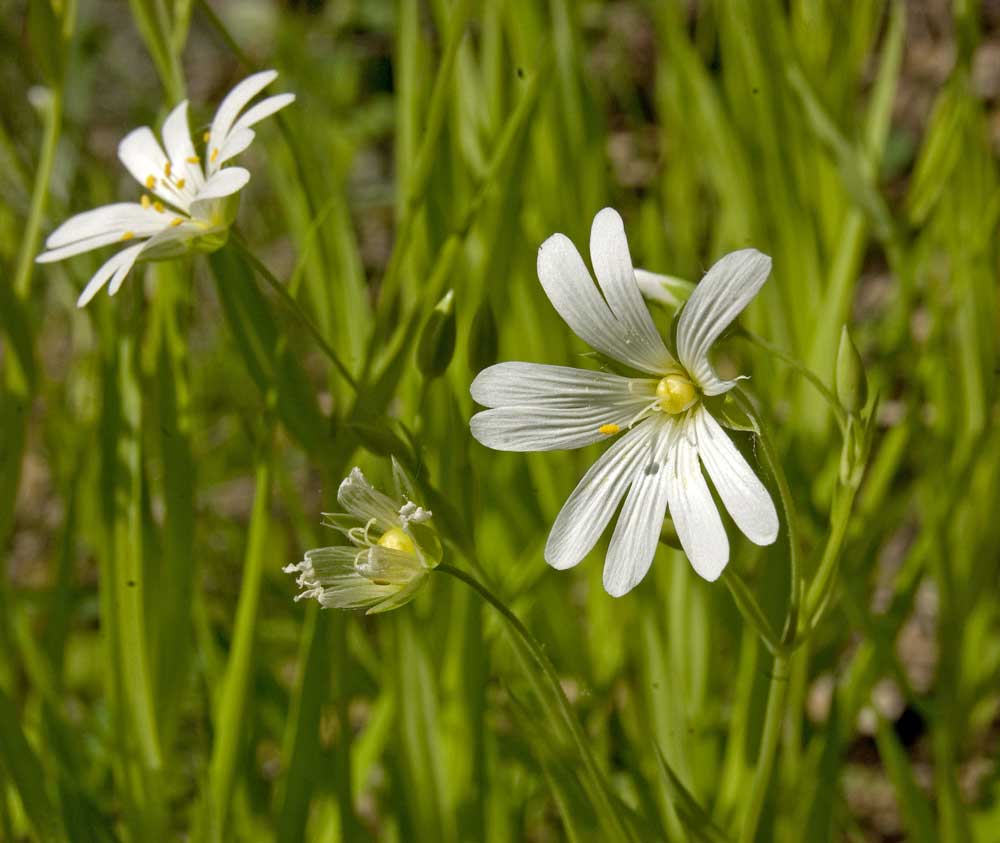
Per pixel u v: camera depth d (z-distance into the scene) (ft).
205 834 0.94
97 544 0.98
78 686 1.12
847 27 1.06
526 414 0.85
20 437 0.98
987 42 1.65
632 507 0.84
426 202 1.02
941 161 1.06
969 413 1.04
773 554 0.95
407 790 0.94
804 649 0.95
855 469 0.85
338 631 0.93
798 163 1.07
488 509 1.02
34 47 0.98
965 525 1.03
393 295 0.97
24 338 0.98
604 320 0.84
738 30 1.07
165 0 0.99
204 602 1.04
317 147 1.17
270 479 0.96
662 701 0.96
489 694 1.02
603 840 0.91
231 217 0.89
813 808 0.94
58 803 0.95
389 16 1.82
